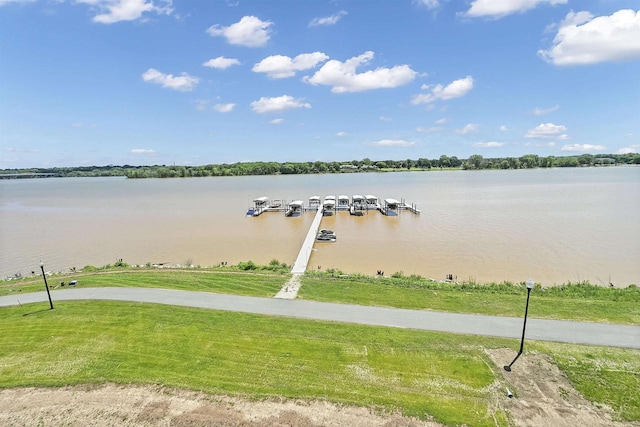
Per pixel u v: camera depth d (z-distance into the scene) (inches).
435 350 613.6
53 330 703.7
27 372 577.6
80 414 486.3
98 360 602.9
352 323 712.4
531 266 1248.8
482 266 1259.2
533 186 4062.5
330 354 606.9
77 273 1120.2
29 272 1306.6
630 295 865.5
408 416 467.8
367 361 586.9
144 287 929.5
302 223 2194.9
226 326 705.0
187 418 472.4
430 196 3339.1
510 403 489.7
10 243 1742.1
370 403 491.8
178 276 1032.2
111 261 1422.2
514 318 727.1
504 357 591.5
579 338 644.7
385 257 1396.4
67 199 3944.4
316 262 1337.4
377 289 907.4
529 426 450.6
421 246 1557.6
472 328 687.1
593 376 540.4
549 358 586.6
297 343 641.0
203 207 2947.8
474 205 2687.0
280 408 485.4
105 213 2714.1
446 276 1149.1
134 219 2401.6
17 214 2773.1
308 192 4128.9
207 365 582.9
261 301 828.6
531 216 2172.7
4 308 815.7
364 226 2053.4
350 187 4662.9
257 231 1959.9
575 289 918.4
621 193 3206.2
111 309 791.1
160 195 4084.6
